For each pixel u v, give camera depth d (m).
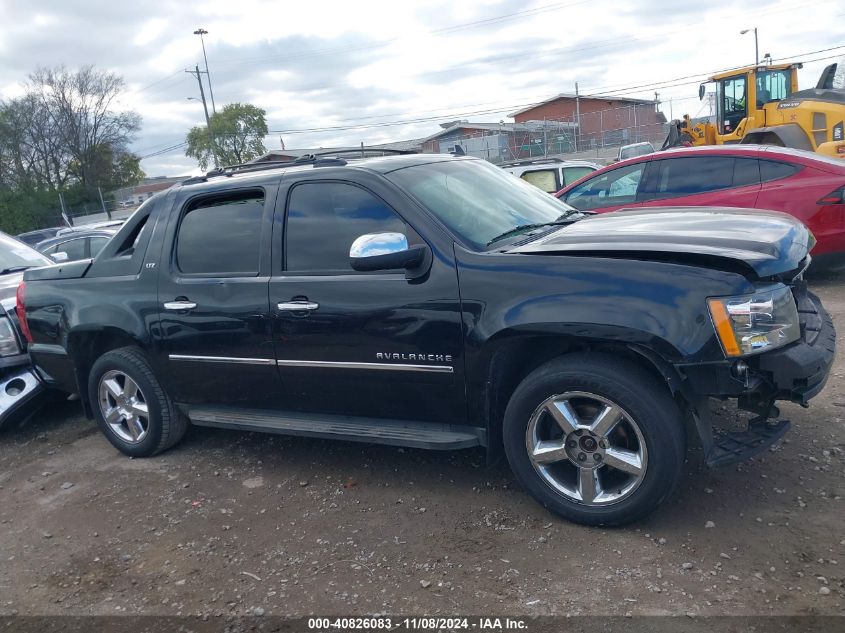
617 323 3.17
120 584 3.52
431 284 3.65
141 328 4.69
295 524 3.90
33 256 7.38
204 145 50.38
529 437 3.55
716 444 3.31
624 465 3.34
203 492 4.43
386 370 3.85
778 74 17.28
